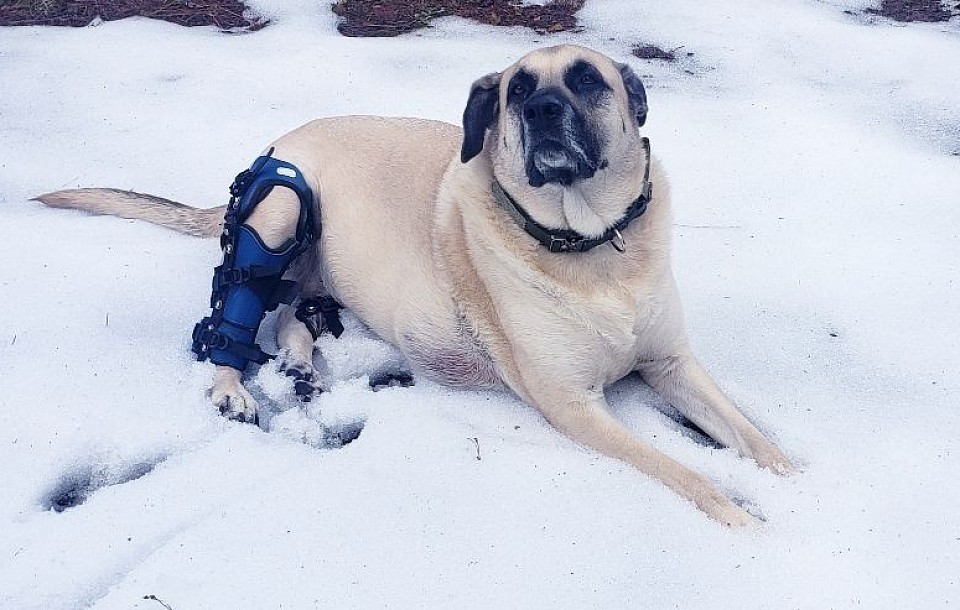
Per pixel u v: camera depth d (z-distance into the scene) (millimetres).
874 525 2867
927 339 3830
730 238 4516
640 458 3119
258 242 3711
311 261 4109
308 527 2873
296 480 3062
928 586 2646
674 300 3461
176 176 4965
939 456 3168
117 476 3184
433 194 3680
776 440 3336
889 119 5555
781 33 6590
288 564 2744
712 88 5891
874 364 3703
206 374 3582
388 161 3916
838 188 4898
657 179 3498
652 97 5766
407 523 2895
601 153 3207
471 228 3406
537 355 3307
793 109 5645
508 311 3355
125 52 6227
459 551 2789
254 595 2643
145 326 3867
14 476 3080
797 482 3066
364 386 3664
